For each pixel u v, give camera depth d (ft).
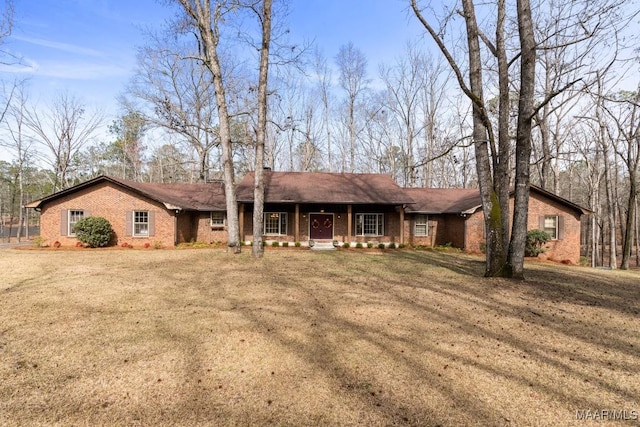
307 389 11.43
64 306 20.59
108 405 10.39
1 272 31.17
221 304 21.66
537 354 14.56
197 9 43.88
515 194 30.25
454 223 61.93
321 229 64.44
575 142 71.10
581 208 57.62
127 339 15.61
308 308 20.97
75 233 56.24
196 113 83.20
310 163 116.47
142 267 35.22
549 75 59.26
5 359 13.41
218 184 75.25
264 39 43.14
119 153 143.64
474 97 29.22
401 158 120.67
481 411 10.28
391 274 32.65
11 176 112.16
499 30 29.91
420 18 29.89
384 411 10.21
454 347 15.16
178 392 11.18
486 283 28.43
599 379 12.39
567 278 32.32
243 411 10.15
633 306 22.58
